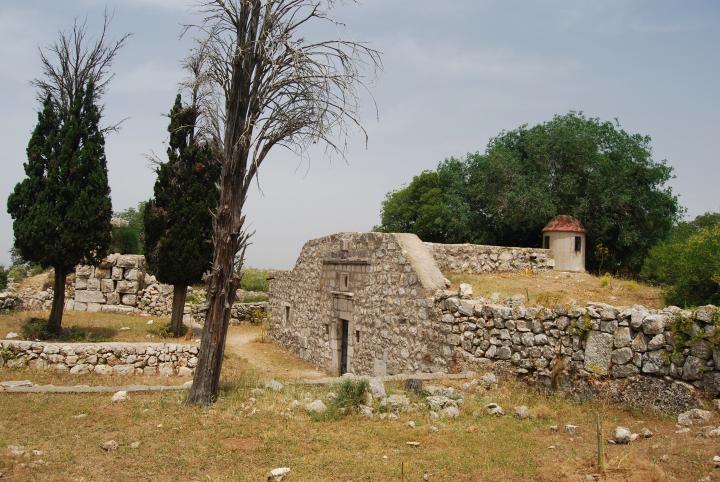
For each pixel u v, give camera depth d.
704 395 8.23
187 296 27.39
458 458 7.20
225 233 9.78
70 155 16.39
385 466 6.97
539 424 8.67
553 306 11.13
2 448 7.33
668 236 26.09
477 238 28.34
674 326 8.67
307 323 20.33
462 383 11.20
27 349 13.61
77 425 8.45
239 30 9.75
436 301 13.09
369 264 16.02
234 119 9.80
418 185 33.41
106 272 25.92
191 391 9.68
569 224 20.94
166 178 18.66
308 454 7.43
